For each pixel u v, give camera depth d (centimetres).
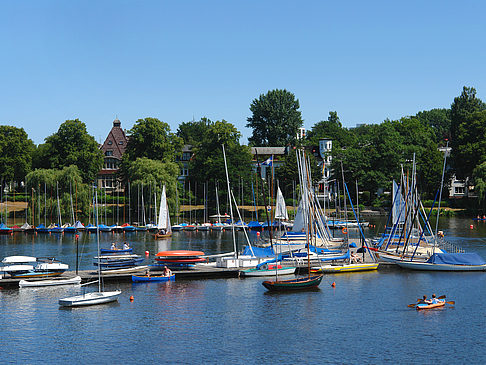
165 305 7781
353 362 5753
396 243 11712
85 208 18938
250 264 9888
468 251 12256
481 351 6022
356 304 7788
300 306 7712
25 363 5778
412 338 6425
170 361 5803
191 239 15325
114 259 10962
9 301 7969
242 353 6003
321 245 11681
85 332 6675
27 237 15888
